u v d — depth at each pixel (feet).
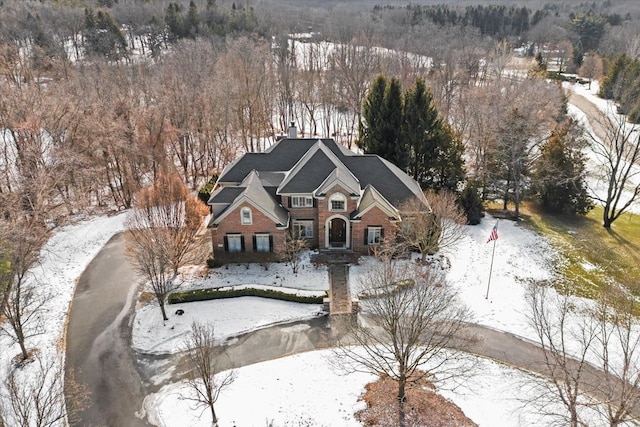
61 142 188.85
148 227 132.46
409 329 99.71
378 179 159.43
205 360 90.58
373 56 341.41
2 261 115.85
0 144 207.31
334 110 312.09
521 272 143.23
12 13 376.07
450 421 92.38
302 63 410.93
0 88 194.18
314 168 153.69
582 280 138.72
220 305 128.88
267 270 144.25
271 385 102.17
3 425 80.33
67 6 445.37
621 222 182.19
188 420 93.91
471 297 131.34
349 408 96.22
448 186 197.26
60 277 143.95
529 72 311.06
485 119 200.23
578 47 416.26
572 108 307.78
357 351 111.86
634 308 124.47
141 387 102.89
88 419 94.84
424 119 195.11
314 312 126.11
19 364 108.47
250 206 142.10
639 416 92.48
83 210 191.93
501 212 191.21
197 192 205.05
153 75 301.63
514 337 116.47
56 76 282.15
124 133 190.90
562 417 85.61
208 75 281.54
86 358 111.45
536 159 195.52
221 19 471.21
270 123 289.94
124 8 468.34
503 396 98.94
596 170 226.79
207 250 154.92
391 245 146.41
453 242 147.84
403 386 94.58
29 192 170.81
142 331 119.65
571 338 115.34
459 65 341.82
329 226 153.07
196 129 224.12
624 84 244.01
